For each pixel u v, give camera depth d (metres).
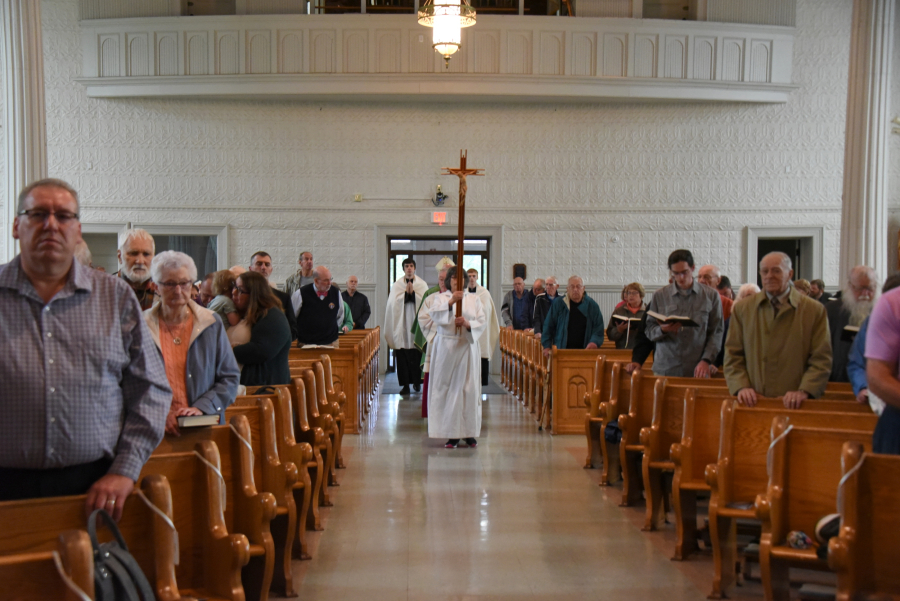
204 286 7.00
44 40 13.66
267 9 13.68
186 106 13.92
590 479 6.23
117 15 13.55
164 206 13.93
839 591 2.65
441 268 8.92
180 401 3.27
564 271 14.23
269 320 4.57
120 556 2.07
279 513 3.75
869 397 3.75
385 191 14.13
